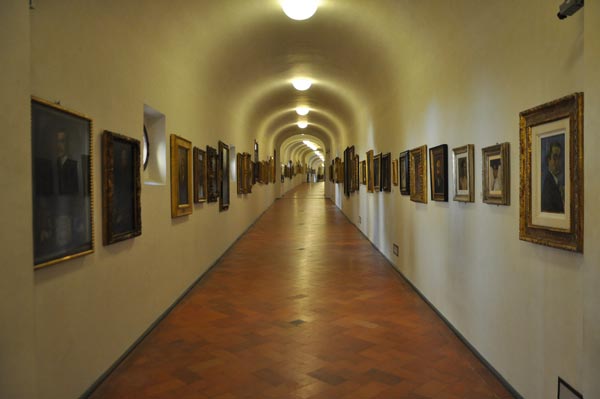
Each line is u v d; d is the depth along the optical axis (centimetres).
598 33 205
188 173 635
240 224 1238
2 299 221
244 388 353
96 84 350
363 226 1275
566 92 256
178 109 604
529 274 304
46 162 274
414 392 345
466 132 431
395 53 661
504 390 344
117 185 388
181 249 619
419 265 636
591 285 210
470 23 408
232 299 620
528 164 295
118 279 395
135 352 427
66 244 297
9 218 223
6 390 223
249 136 1454
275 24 678
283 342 455
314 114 1836
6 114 221
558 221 262
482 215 391
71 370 309
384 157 906
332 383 362
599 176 204
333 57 835
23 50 229
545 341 284
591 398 210
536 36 290
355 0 583
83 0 326
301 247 1078
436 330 488
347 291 663
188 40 577
